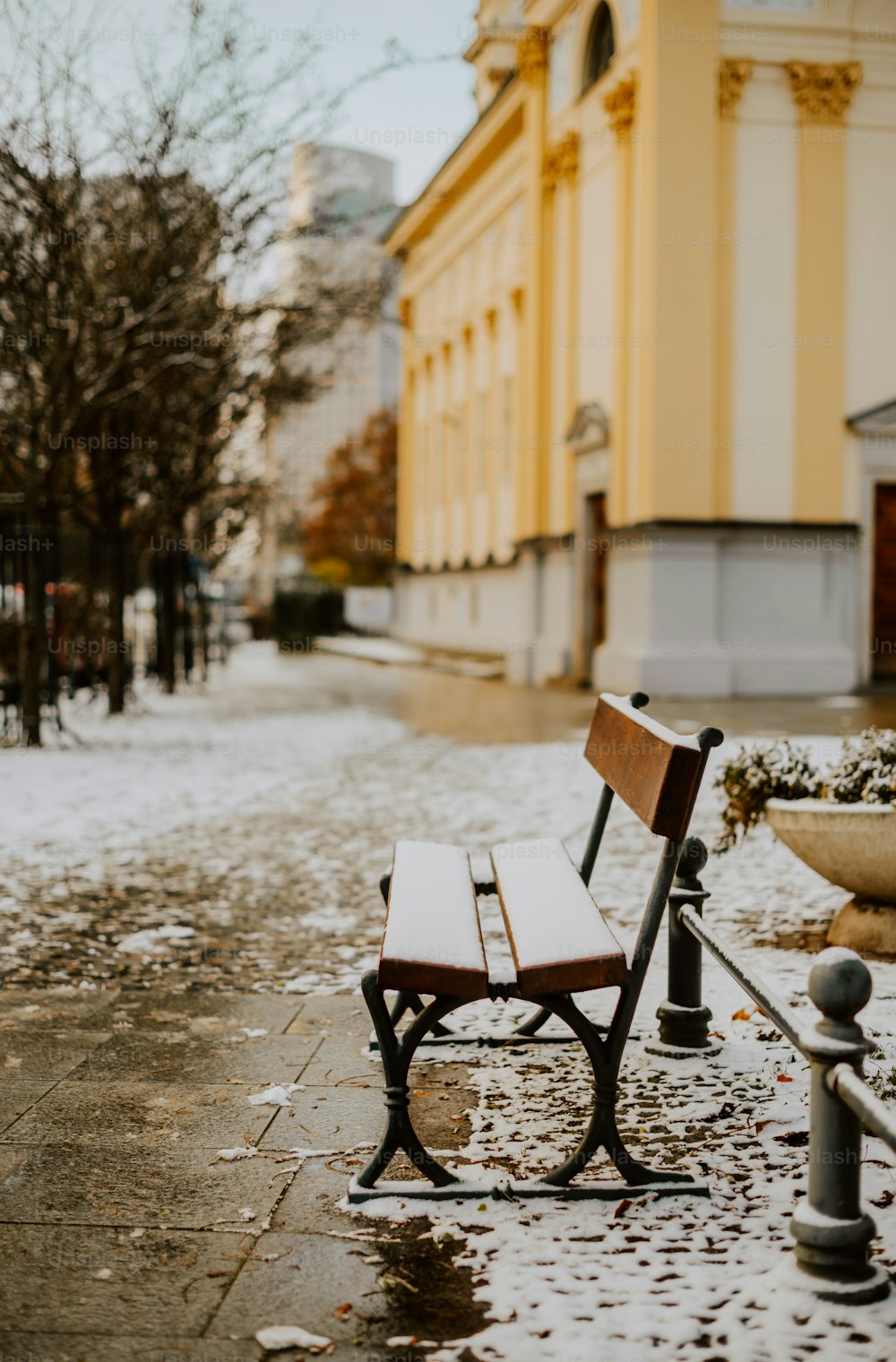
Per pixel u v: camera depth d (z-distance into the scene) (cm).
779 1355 278
